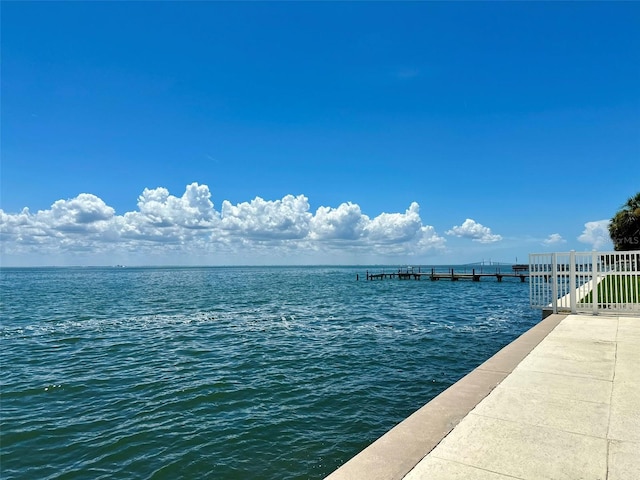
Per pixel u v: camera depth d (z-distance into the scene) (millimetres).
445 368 11477
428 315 23438
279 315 24484
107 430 7711
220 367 12148
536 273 11688
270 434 7359
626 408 4375
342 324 20391
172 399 9375
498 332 17219
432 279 69500
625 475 3049
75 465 6461
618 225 38000
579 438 3678
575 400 4617
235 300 35281
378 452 3412
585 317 10344
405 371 11219
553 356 6535
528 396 4750
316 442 7016
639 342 7500
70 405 9102
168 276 116688
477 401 4590
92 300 36125
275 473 6062
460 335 16562
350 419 7969
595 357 6465
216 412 8516
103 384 10633
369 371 11305
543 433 3779
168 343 16047
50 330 19594
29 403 9266
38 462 6570
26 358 13711
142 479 6008
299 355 13508
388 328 18766
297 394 9500
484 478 3016
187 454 6699
